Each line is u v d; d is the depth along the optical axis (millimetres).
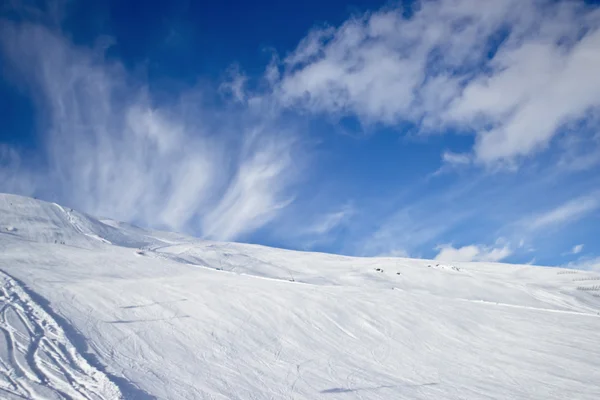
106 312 16859
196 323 17297
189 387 11227
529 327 22938
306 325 19250
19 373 9852
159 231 94938
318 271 59531
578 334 22047
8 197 62344
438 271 58406
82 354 11859
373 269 61250
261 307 20578
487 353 18250
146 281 23188
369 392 12906
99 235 60125
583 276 67625
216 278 27922
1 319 13828
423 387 13852
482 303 29297
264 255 74250
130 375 11117
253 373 13281
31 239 44531
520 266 80750
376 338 18906
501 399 13273
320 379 13531
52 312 15562
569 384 14938
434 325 21578
